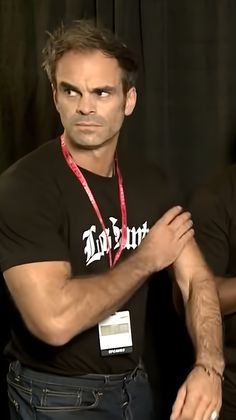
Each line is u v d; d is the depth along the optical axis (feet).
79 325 5.84
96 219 6.35
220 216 7.17
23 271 5.85
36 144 8.82
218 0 8.49
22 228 5.91
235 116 8.64
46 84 8.70
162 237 6.20
